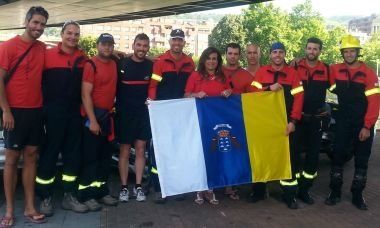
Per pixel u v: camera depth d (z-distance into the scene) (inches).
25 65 202.7
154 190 265.3
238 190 283.1
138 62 245.8
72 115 227.1
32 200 218.5
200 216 233.0
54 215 228.4
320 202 260.7
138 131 250.7
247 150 249.3
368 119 241.4
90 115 227.0
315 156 253.1
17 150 207.0
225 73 255.1
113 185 286.7
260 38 2456.9
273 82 247.6
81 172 236.8
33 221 216.1
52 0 771.4
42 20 203.9
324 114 251.9
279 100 247.9
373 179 321.4
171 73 247.4
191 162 241.6
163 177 235.9
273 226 220.4
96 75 229.1
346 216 237.6
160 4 775.7
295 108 241.6
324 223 226.1
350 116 247.8
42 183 224.8
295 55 2498.8
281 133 249.6
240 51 257.6
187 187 240.5
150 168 265.3
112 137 241.4
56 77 218.5
